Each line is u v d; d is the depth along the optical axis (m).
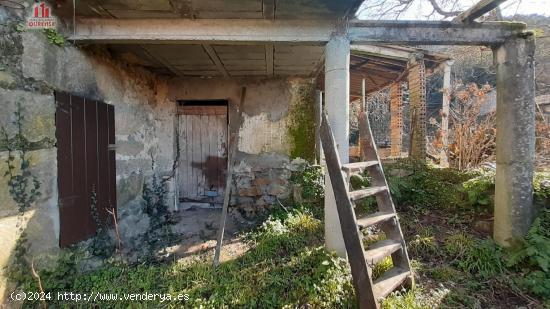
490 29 2.76
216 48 3.04
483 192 3.42
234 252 2.97
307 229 3.34
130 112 3.40
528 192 2.78
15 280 1.91
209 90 4.40
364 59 4.91
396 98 6.80
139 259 2.73
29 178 2.01
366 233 3.14
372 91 7.74
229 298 2.13
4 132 1.87
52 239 2.16
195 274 2.43
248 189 4.41
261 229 3.51
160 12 2.31
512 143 2.79
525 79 2.75
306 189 4.13
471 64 9.23
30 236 2.01
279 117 4.38
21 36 1.98
